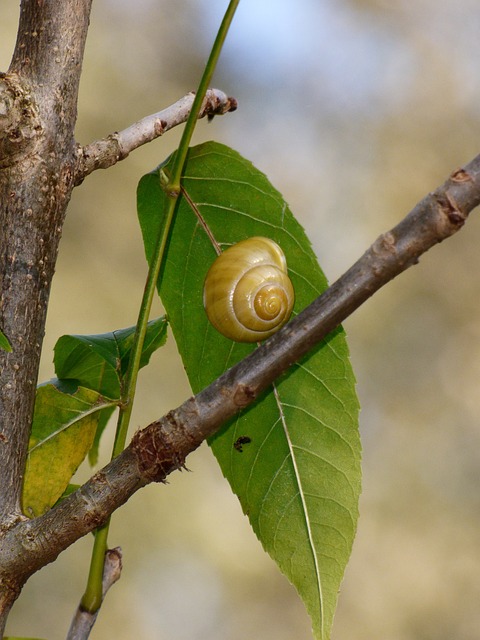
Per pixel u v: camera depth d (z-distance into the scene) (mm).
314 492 785
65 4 768
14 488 761
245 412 788
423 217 726
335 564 780
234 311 783
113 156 774
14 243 763
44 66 766
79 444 778
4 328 762
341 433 786
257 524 785
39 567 754
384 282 731
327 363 787
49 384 781
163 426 743
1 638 754
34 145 762
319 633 777
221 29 762
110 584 777
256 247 786
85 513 749
